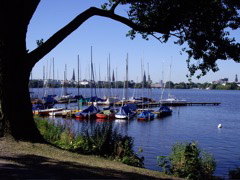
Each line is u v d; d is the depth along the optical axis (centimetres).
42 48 1219
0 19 1118
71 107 7425
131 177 897
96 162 1067
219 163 2520
